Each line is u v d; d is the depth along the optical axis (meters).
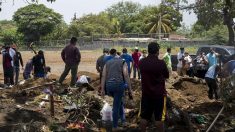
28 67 18.19
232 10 16.30
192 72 21.33
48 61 41.12
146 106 8.48
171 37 92.31
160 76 8.41
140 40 73.44
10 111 10.41
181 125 10.09
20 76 23.53
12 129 8.89
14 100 12.94
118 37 86.12
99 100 11.48
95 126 10.20
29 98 13.27
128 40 70.56
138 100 12.22
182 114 10.24
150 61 8.42
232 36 33.00
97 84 16.11
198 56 21.73
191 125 9.91
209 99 15.26
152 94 8.34
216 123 10.35
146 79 8.40
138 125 10.11
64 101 12.11
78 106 11.09
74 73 15.39
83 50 64.81
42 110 11.52
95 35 85.62
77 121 10.34
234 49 22.17
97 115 10.88
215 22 33.91
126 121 10.62
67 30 94.25
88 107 11.03
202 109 11.62
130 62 20.58
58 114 11.20
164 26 98.38
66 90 13.62
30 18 91.94
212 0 26.44
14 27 116.06
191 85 17.33
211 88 15.07
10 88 15.38
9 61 17.97
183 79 17.62
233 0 16.00
